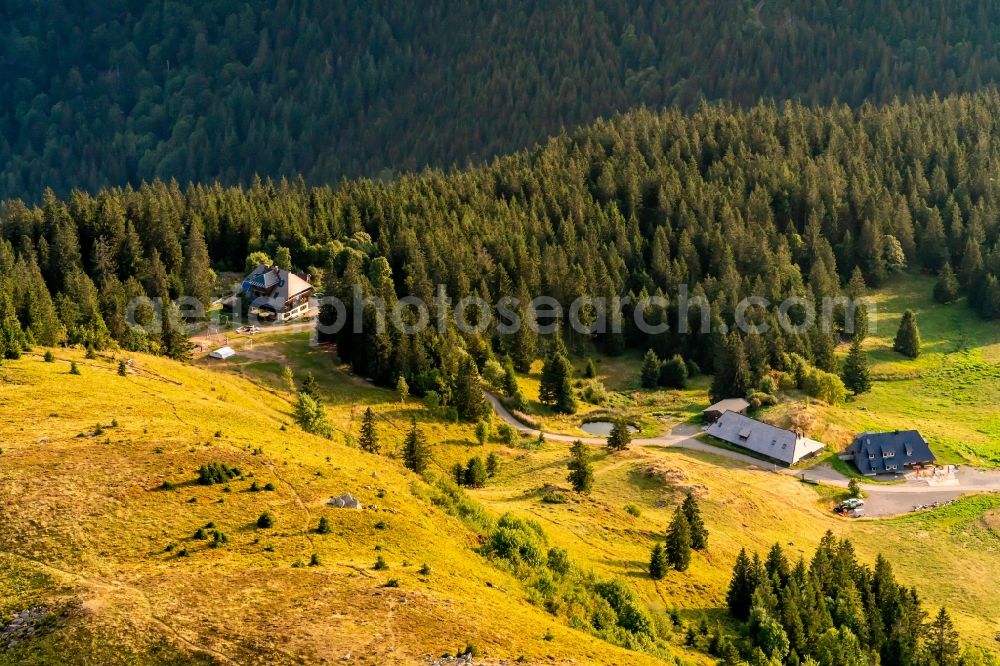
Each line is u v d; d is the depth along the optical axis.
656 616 108.50
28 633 73.19
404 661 73.06
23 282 171.50
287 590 79.94
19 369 126.06
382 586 83.00
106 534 85.75
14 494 90.00
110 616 74.50
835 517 156.25
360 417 166.75
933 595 133.62
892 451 171.88
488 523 113.62
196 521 89.94
